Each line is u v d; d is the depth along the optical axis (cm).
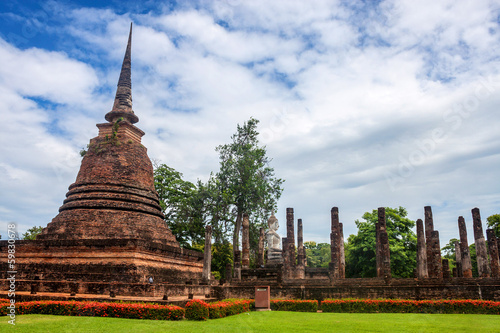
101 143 3156
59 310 1775
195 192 4491
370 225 5025
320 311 2586
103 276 2434
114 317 1744
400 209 5175
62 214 2923
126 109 3331
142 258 2562
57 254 2608
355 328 1586
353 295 2856
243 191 4328
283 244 4466
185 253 3117
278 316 2147
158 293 2297
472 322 1830
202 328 1488
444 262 3697
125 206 2942
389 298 2791
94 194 2938
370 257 4909
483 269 3766
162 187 4475
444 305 2378
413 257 4922
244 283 3173
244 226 3994
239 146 4544
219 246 4434
